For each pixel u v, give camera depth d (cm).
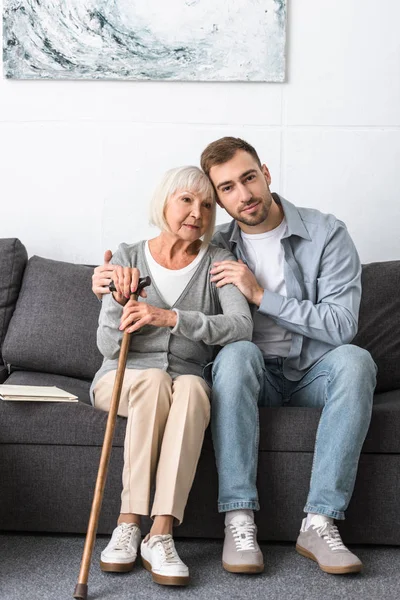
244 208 262
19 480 251
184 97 344
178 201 257
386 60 343
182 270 265
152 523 247
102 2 340
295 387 270
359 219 347
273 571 232
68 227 349
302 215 280
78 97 345
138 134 346
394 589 220
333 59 343
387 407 254
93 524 216
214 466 249
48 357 304
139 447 234
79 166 347
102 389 255
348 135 345
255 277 270
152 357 258
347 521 249
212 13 340
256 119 345
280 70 341
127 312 242
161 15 340
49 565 233
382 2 342
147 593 216
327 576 229
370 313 303
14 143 347
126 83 345
